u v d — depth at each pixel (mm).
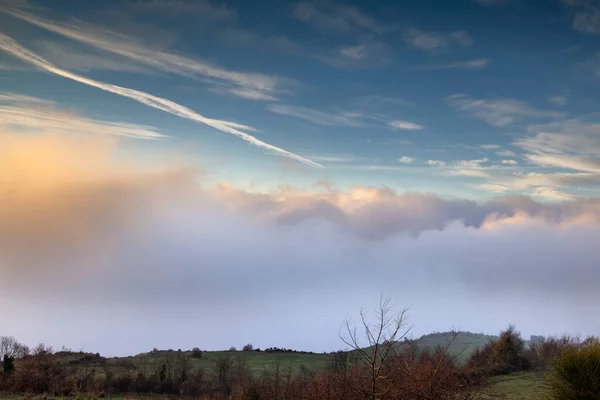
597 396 14383
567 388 15312
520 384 25609
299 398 19469
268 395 26328
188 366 54094
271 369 53375
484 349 31812
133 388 45656
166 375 49656
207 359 67312
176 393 45562
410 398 14719
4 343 49094
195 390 45219
